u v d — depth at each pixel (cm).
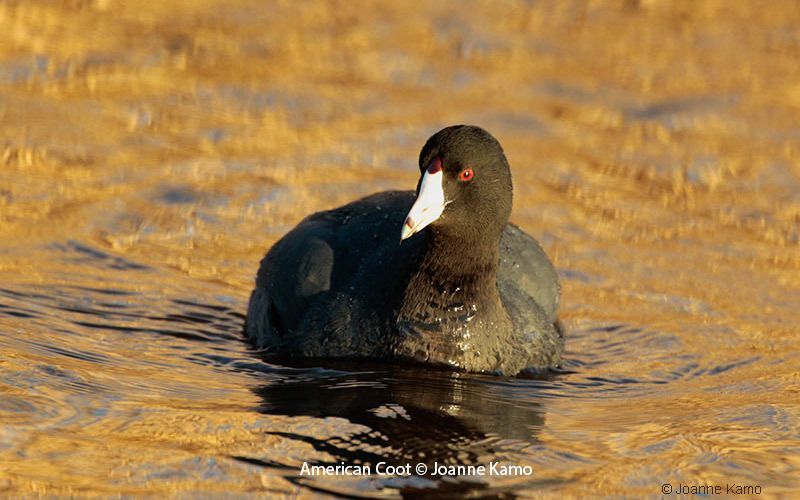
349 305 1098
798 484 855
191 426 899
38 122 1698
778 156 1784
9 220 1412
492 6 2284
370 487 809
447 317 1077
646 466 873
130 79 1862
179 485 802
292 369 1059
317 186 1584
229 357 1091
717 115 1912
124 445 860
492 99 1919
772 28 2255
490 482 830
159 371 1031
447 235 1067
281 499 788
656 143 1814
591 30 2211
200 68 1922
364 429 912
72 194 1507
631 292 1352
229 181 1584
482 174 1056
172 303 1240
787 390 1076
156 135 1705
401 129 1784
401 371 1059
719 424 974
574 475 852
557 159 1741
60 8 2077
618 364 1152
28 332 1098
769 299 1348
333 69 1970
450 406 979
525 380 1082
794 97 1989
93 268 1309
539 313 1159
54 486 795
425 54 2059
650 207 1608
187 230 1442
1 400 920
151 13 2109
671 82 2020
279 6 2202
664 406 1022
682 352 1190
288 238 1193
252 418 922
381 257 1118
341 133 1759
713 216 1591
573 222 1545
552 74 2027
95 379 988
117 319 1174
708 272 1419
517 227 1245
